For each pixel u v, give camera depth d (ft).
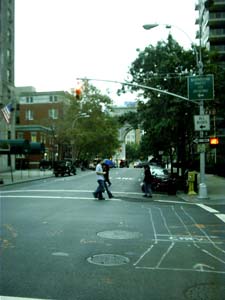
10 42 182.60
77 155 253.03
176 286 19.19
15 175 146.92
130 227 35.65
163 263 23.35
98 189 60.80
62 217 41.55
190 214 45.14
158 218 41.50
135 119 95.61
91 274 21.07
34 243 28.68
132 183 104.68
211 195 70.59
